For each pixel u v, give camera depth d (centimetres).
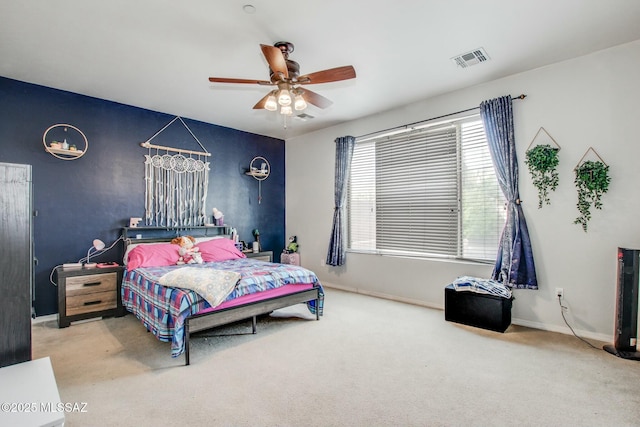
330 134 532
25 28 252
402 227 443
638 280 262
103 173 404
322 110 451
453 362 253
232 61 308
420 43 279
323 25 251
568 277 311
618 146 288
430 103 407
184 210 475
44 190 364
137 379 228
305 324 341
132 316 373
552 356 262
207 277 276
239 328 331
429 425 178
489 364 249
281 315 372
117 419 183
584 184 301
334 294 473
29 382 121
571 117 309
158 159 451
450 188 397
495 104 346
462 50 291
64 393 210
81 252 387
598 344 286
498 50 292
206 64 314
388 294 450
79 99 387
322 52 292
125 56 298
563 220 314
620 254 268
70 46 279
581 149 304
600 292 296
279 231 607
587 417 184
